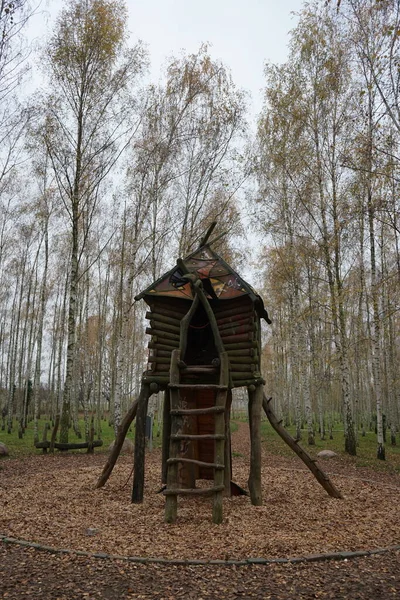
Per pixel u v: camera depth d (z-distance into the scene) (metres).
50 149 20.05
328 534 6.93
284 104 21.08
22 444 21.91
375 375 18.94
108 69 20.44
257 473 9.13
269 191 23.77
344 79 20.61
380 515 8.24
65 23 20.05
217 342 8.80
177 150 21.39
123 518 7.84
